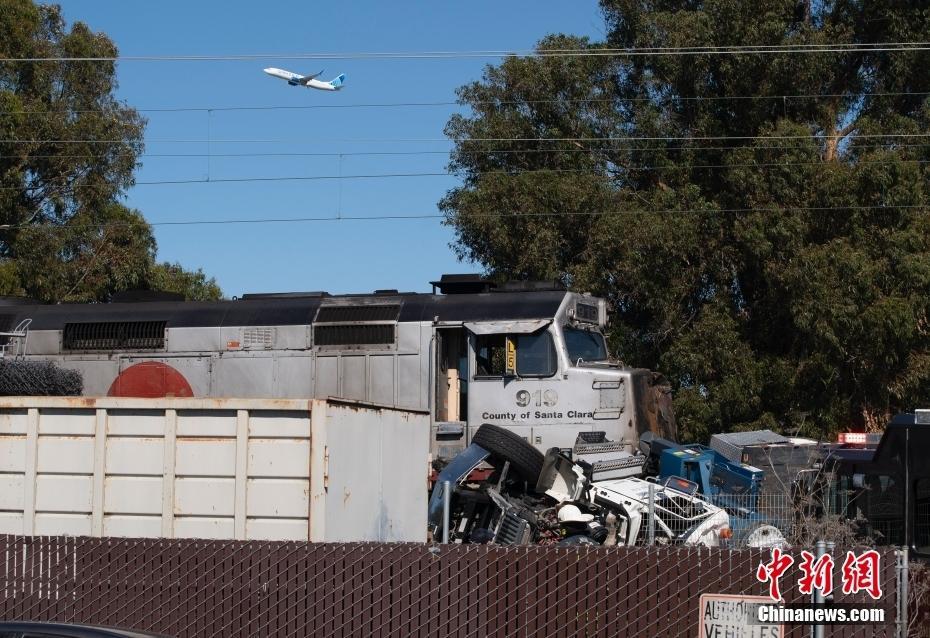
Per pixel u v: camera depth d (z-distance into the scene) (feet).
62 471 49.67
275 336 86.43
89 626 32.76
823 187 117.80
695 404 119.14
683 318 128.77
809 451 73.00
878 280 116.26
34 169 151.43
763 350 128.77
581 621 42.11
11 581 45.62
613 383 80.02
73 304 93.25
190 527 48.01
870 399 120.78
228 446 47.98
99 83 156.97
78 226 150.51
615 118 133.90
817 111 131.34
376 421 51.62
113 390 88.79
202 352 87.71
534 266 125.39
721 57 127.95
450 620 42.91
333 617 43.55
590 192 125.80
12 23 147.74
